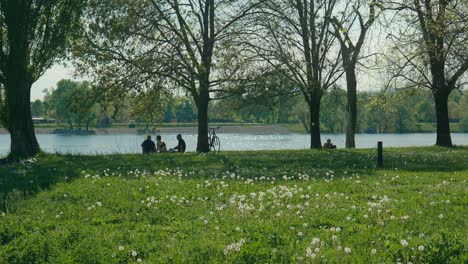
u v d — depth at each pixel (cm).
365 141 7100
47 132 10881
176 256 720
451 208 1002
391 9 2881
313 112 3662
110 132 10500
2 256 777
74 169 1912
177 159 2327
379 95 3572
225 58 3206
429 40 2638
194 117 12656
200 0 3275
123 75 3083
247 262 676
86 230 884
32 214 1066
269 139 8069
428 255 662
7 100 2783
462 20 2381
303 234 809
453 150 3089
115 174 1727
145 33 3044
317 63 3412
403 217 881
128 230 898
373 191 1251
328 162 2170
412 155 2566
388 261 653
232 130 10819
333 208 1010
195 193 1237
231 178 1545
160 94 3341
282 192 1195
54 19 2767
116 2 2973
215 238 802
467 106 10969
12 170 2003
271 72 3183
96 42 3048
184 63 3062
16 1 2631
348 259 662
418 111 10956
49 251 777
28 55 2719
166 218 993
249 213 964
